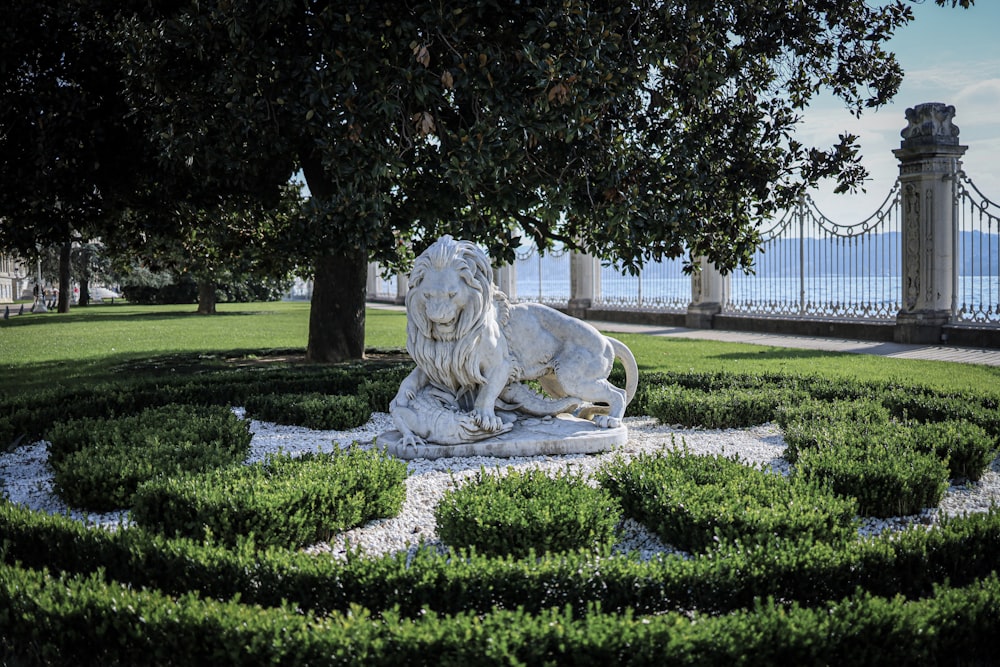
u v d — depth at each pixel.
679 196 11.21
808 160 12.94
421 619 3.29
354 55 9.06
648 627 2.98
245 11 8.97
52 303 44.91
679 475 4.95
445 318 6.17
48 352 17.03
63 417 7.84
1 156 10.87
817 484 4.99
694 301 22.69
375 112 9.05
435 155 10.22
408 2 9.42
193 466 5.45
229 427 6.57
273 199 12.23
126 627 3.24
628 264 11.66
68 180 10.82
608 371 7.10
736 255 13.12
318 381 9.64
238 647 3.04
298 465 5.17
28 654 3.35
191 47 9.64
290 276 18.34
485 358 6.45
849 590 3.68
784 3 12.32
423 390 6.70
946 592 3.35
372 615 3.48
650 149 11.66
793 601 3.46
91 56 11.04
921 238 16.12
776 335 19.53
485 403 6.54
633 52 10.15
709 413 7.66
